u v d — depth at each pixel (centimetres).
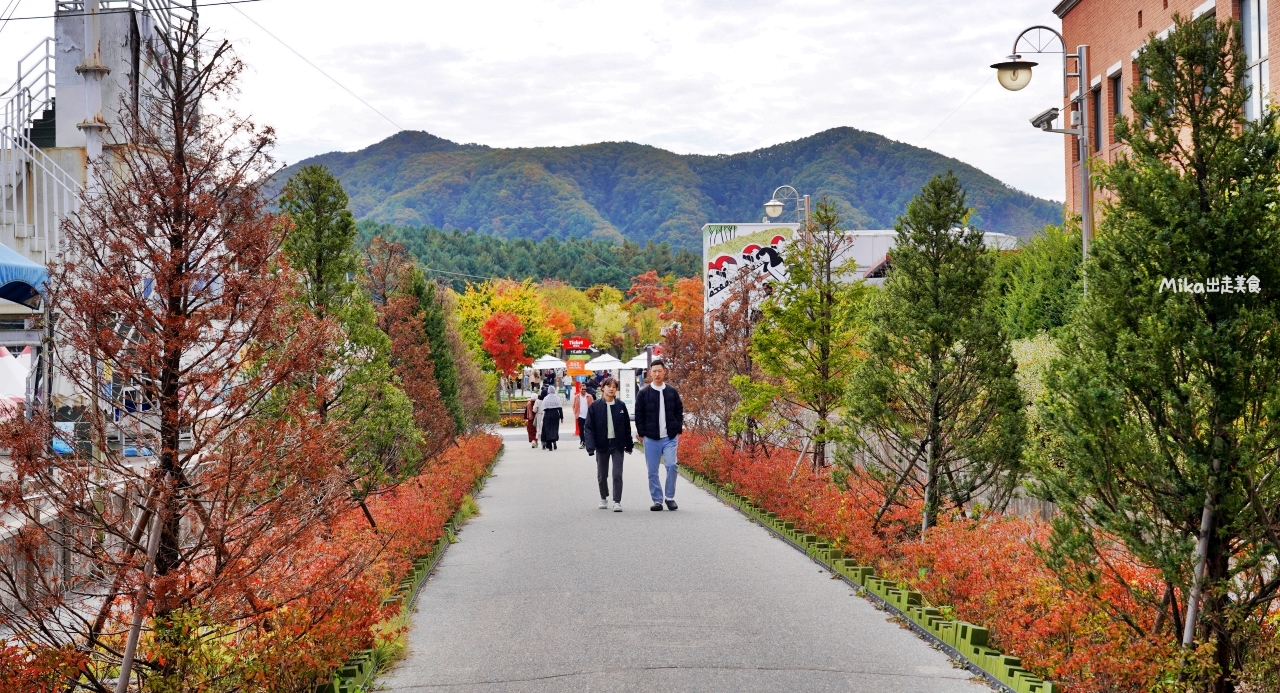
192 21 599
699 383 2433
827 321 1595
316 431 591
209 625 559
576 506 1745
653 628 838
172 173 573
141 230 568
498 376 5119
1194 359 562
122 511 555
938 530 970
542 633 830
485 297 6531
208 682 550
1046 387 643
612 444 1672
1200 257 569
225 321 572
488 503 1822
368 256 1828
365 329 1213
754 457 1900
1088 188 1508
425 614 916
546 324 8094
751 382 1709
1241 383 560
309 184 1236
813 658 743
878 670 711
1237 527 561
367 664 709
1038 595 686
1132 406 602
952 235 1104
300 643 586
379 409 1202
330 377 1150
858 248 4034
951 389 1058
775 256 3503
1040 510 1060
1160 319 584
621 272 14238
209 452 563
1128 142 618
